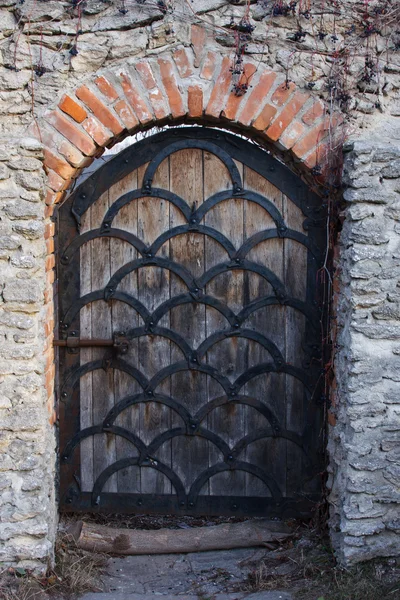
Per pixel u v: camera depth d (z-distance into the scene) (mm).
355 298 3346
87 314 3926
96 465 4016
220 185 3857
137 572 3656
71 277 3896
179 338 3938
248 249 3881
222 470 4020
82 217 3867
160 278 3916
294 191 3846
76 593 3332
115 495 4039
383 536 3416
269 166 3830
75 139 3412
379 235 3324
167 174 3852
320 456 3986
